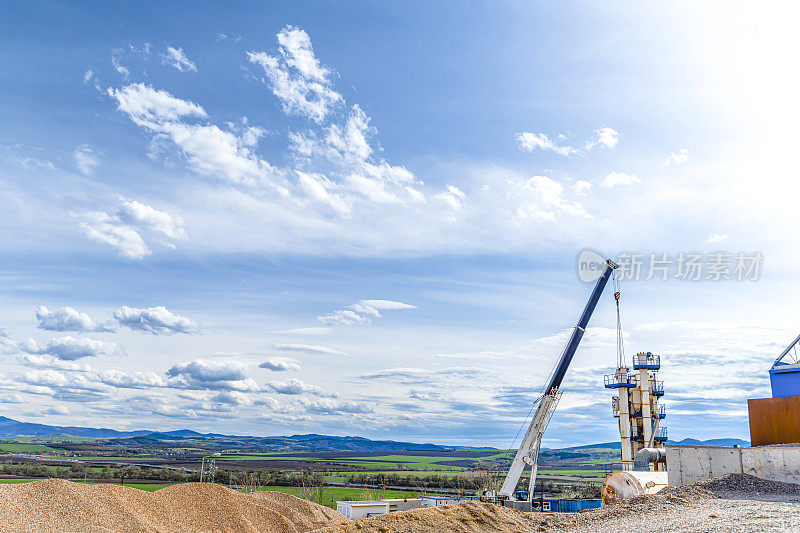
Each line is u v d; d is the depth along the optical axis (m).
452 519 25.52
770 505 23.12
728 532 18.22
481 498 47.12
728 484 29.67
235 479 167.62
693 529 19.59
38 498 29.12
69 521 27.72
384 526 24.22
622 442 58.75
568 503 46.94
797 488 28.34
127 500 31.62
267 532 33.19
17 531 25.72
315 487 152.88
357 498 127.56
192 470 195.00
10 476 146.38
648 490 34.34
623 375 59.66
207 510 33.47
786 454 29.70
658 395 58.91
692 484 32.50
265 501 37.81
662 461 49.03
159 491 34.41
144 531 28.80
